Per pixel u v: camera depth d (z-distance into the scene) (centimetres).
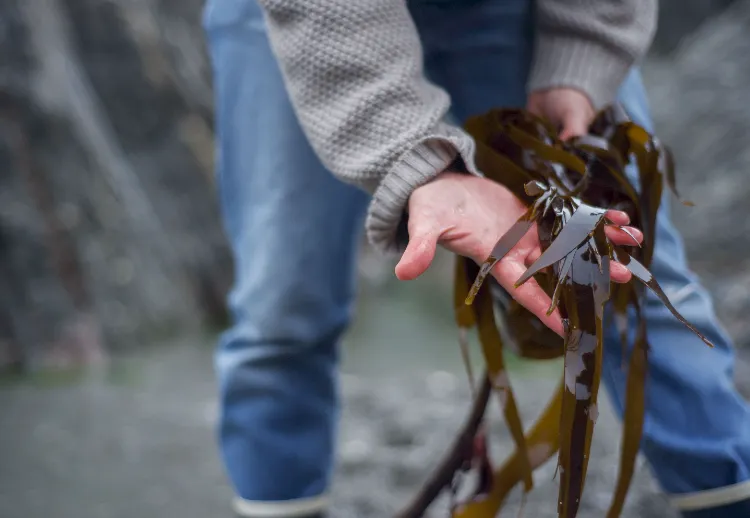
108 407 345
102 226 540
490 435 276
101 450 280
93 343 489
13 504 237
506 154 153
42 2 575
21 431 305
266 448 186
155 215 650
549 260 132
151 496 242
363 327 678
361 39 147
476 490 169
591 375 132
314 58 148
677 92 772
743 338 404
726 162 667
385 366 475
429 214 139
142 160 701
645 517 212
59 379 421
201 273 693
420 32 186
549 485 229
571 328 133
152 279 576
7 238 476
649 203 153
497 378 145
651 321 167
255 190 184
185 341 566
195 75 788
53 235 501
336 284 187
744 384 312
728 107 704
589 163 153
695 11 1274
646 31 170
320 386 189
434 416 311
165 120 726
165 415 330
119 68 700
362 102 146
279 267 182
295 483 187
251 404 186
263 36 180
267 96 180
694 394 165
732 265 565
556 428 151
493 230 139
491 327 145
